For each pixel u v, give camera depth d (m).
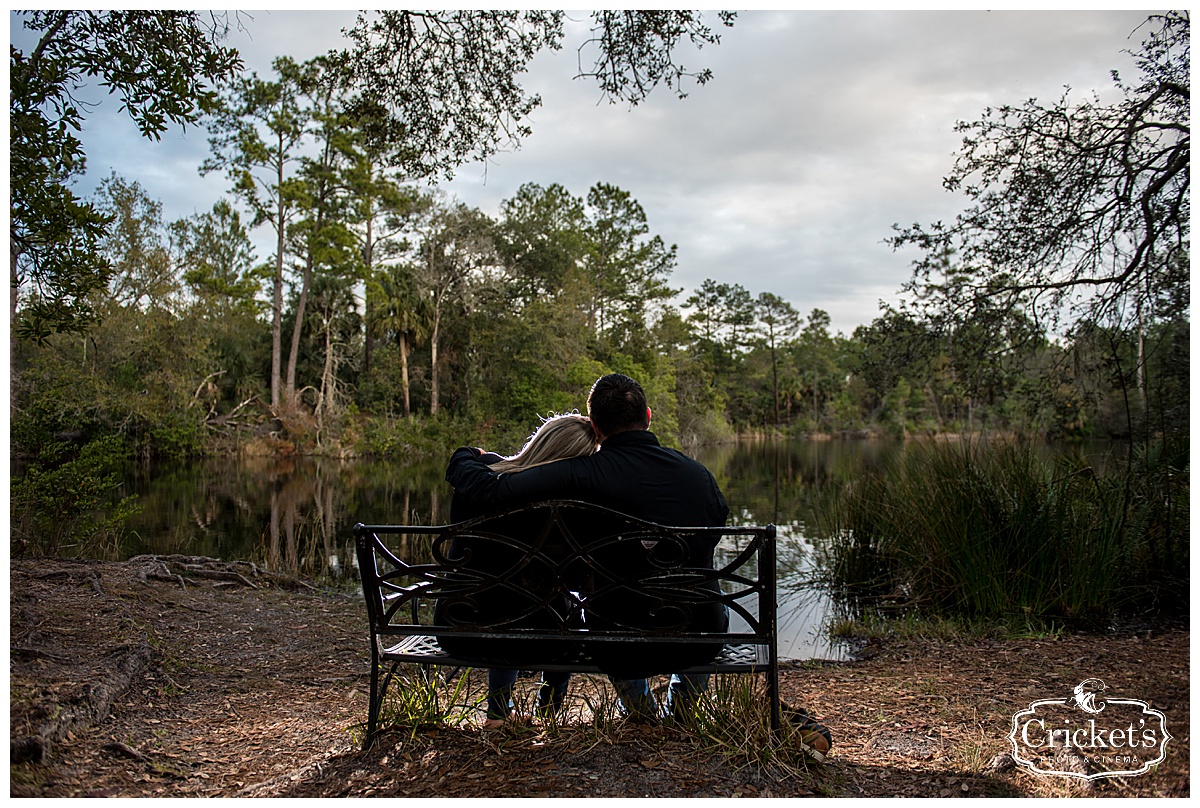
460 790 2.01
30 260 4.80
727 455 37.78
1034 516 5.48
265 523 12.34
